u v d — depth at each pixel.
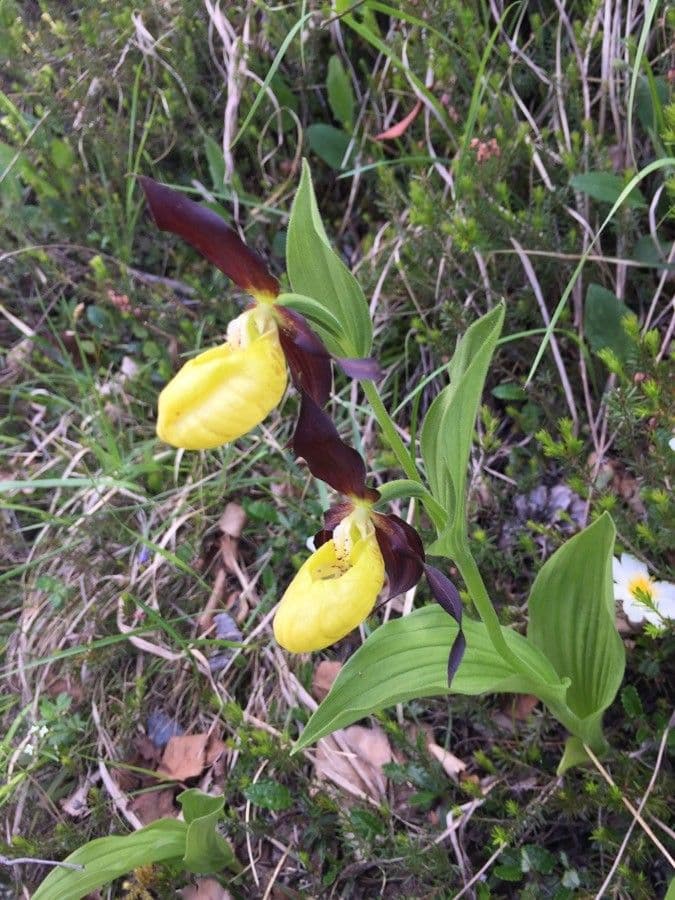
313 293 0.19
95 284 0.42
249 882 0.28
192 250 0.42
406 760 0.29
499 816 0.27
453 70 0.35
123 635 0.32
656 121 0.31
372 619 0.31
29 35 0.42
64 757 0.30
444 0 0.35
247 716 0.31
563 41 0.37
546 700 0.24
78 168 0.42
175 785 0.30
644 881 0.23
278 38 0.39
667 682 0.28
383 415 0.20
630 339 0.31
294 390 0.37
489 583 0.31
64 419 0.40
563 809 0.25
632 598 0.26
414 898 0.25
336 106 0.39
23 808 0.30
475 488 0.32
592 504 0.30
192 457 0.38
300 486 0.36
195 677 0.32
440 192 0.36
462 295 0.35
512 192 0.35
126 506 0.37
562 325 0.33
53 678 0.33
